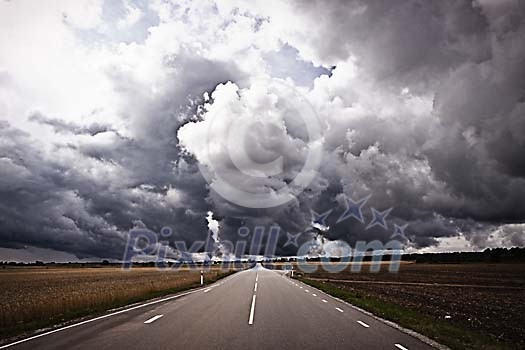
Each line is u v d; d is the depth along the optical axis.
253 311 16.55
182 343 9.77
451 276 65.00
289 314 15.80
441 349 9.60
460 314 18.25
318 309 17.70
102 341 9.95
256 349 9.27
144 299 21.66
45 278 58.09
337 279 54.59
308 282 41.22
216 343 9.84
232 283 38.34
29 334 11.12
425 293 30.92
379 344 10.10
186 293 26.11
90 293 21.73
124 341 9.95
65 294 24.28
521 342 11.77
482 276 64.81
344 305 19.56
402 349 9.55
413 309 19.66
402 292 31.50
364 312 16.86
